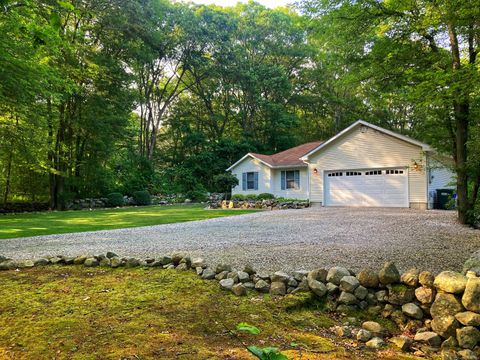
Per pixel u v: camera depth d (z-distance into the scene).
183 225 9.90
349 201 15.73
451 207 13.28
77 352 2.21
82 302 3.15
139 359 2.11
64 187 19.98
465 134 8.88
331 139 15.95
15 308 3.00
